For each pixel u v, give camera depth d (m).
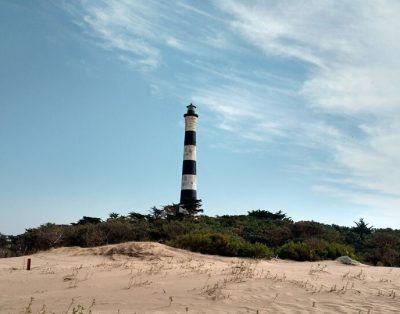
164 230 33.59
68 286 11.80
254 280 11.18
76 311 8.20
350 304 8.55
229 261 20.12
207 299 9.09
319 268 16.64
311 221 40.28
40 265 18.00
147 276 12.96
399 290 9.98
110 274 13.95
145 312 8.13
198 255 21.55
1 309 8.87
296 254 23.27
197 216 48.88
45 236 30.14
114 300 9.43
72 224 38.62
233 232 36.94
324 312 7.93
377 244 37.03
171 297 9.30
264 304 8.57
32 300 9.77
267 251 23.47
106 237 30.41
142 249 20.72
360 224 47.47
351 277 12.46
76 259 19.97
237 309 8.22
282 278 11.60
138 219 43.47
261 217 52.38
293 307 8.32
